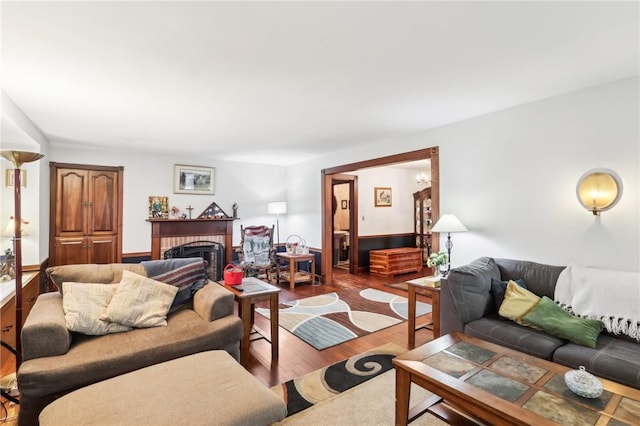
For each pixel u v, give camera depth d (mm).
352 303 4609
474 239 3604
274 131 4160
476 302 2631
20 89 2693
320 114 3459
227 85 2666
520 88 2787
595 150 2729
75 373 1840
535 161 3105
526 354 2002
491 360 1852
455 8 1688
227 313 2586
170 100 2998
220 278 6047
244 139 4598
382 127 3994
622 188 2586
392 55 2195
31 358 1882
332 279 6180
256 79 2553
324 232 5945
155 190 5637
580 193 2785
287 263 7035
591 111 2752
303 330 3539
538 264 2961
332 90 2803
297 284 5871
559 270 2783
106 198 5230
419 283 3186
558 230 2951
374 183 7297
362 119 3652
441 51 2145
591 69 2426
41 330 1906
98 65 2279
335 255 7934
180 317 2576
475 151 3584
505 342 2318
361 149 5152
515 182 3254
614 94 2631
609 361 1893
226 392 1556
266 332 3484
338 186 8531
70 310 2207
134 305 2400
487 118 3475
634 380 1754
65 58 2172
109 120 3611
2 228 3760
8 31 1837
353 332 3484
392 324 3736
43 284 4281
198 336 2301
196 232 5945
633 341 2178
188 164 5965
